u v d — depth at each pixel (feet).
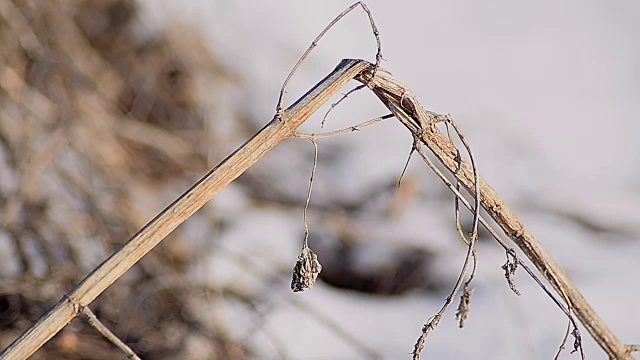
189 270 2.92
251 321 2.85
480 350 2.80
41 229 2.92
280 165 3.48
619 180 3.44
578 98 3.60
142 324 2.82
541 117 3.54
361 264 3.20
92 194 2.98
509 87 3.61
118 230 3.00
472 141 3.46
